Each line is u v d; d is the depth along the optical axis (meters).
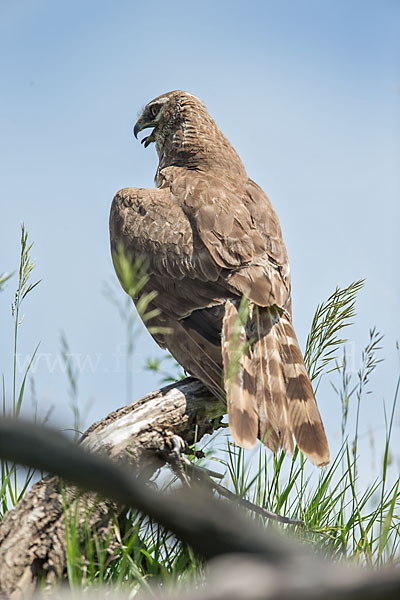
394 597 2.10
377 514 7.54
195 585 5.98
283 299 8.78
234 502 6.97
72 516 6.21
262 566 2.23
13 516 6.29
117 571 6.69
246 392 7.73
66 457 2.62
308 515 7.54
